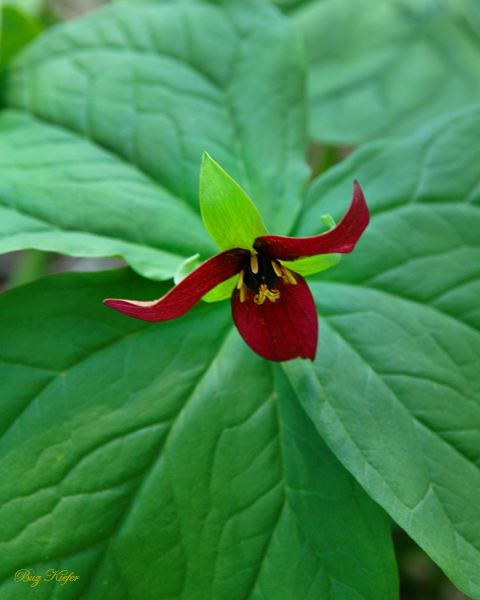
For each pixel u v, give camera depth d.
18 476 0.54
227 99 0.60
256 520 0.54
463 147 0.58
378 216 0.58
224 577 0.54
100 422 0.54
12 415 0.54
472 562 0.53
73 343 0.55
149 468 0.54
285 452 0.55
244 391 0.55
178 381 0.55
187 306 0.51
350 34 0.78
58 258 0.91
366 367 0.55
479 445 0.54
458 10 0.78
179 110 0.59
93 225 0.56
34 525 0.53
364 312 0.56
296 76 0.60
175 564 0.54
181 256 0.57
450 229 0.57
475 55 0.75
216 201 0.50
